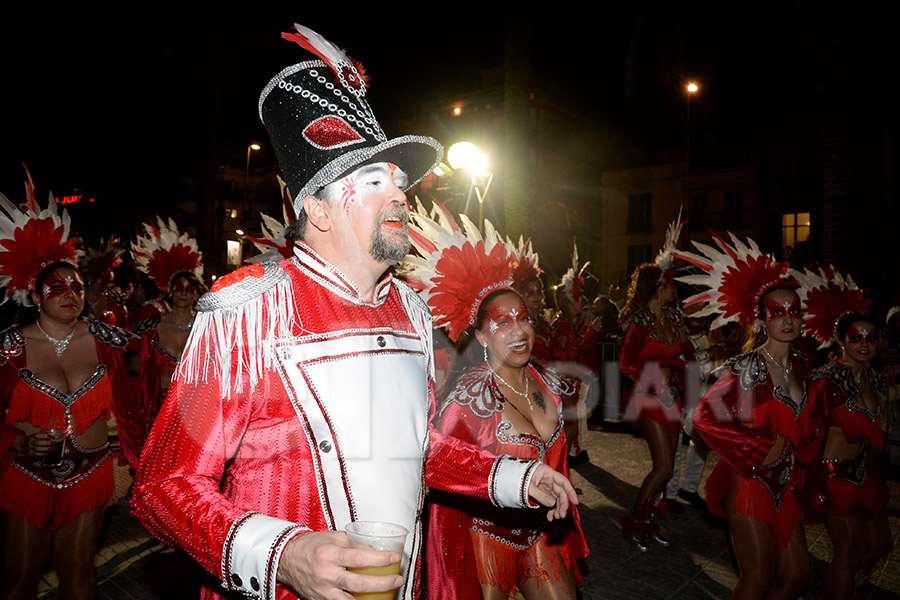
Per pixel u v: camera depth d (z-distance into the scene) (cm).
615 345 984
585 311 742
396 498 154
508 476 199
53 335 338
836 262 916
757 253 378
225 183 4088
